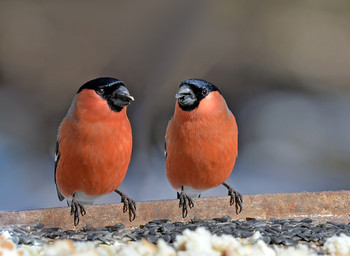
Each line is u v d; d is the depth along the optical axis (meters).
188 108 6.87
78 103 6.55
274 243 5.77
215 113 6.87
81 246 5.29
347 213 6.77
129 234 6.04
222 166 7.04
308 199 6.78
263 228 6.17
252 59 17.59
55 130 15.09
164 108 15.19
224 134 6.94
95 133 6.53
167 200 6.62
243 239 5.88
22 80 16.25
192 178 7.14
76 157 6.59
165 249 4.93
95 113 6.50
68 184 6.81
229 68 17.00
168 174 7.28
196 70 16.33
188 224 6.43
